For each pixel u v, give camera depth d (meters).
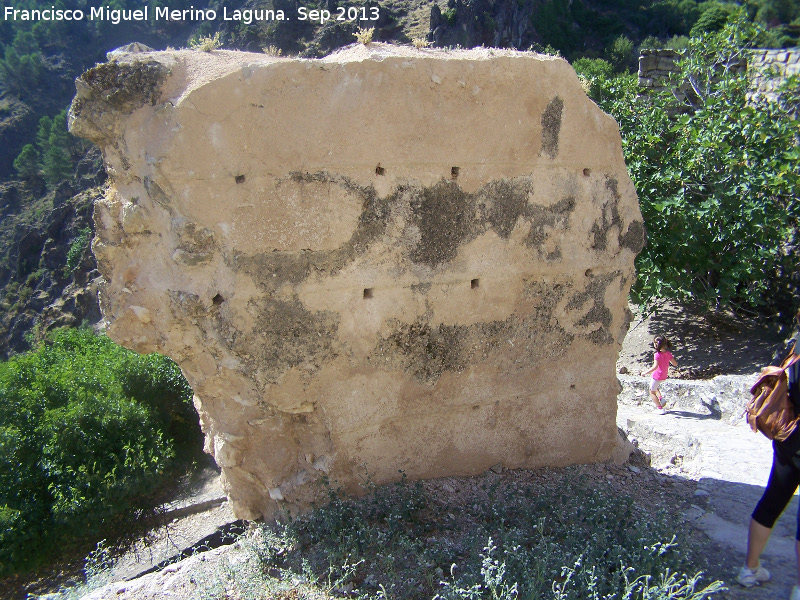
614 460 4.68
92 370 9.23
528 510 3.67
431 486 4.00
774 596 3.02
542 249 4.04
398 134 3.44
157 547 6.64
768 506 2.99
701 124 9.20
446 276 3.75
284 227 3.27
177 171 3.07
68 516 7.03
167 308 3.30
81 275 46.12
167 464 8.16
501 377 4.13
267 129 3.18
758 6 41.12
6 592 6.61
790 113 9.66
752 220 8.13
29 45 74.69
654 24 52.22
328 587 3.09
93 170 58.16
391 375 3.77
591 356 4.44
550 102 3.85
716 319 9.91
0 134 68.06
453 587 2.82
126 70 3.16
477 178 3.72
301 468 3.85
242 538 3.97
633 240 4.46
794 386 2.94
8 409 8.21
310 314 3.44
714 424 5.50
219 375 3.44
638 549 3.12
